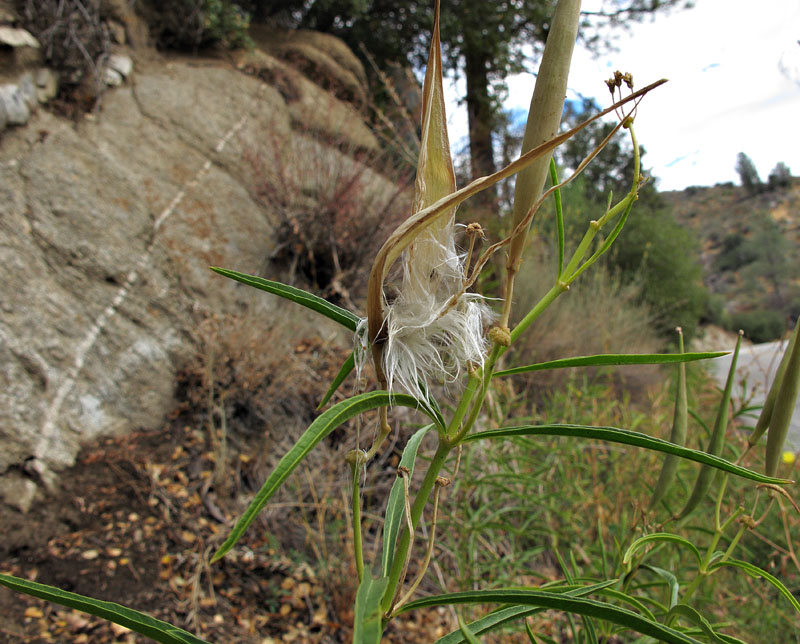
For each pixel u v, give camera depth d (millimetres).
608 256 8625
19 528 2695
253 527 3016
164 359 3635
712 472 1084
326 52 7867
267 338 3764
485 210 6219
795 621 2188
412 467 821
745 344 4371
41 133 3939
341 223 4801
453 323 697
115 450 3193
